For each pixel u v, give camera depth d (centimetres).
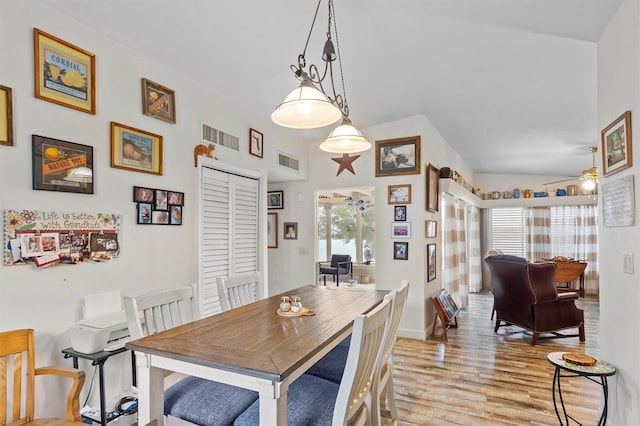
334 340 170
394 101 384
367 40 258
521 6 211
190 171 311
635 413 191
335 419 137
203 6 218
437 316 448
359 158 479
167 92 288
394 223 450
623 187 202
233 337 166
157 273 275
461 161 651
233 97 351
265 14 227
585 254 751
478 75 312
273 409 127
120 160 248
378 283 456
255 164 400
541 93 343
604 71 227
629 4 192
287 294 272
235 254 375
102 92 237
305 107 202
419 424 241
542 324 410
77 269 220
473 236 774
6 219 187
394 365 347
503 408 263
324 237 936
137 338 175
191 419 155
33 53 200
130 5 214
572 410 259
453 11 221
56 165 209
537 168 726
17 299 191
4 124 187
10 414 186
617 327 212
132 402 229
